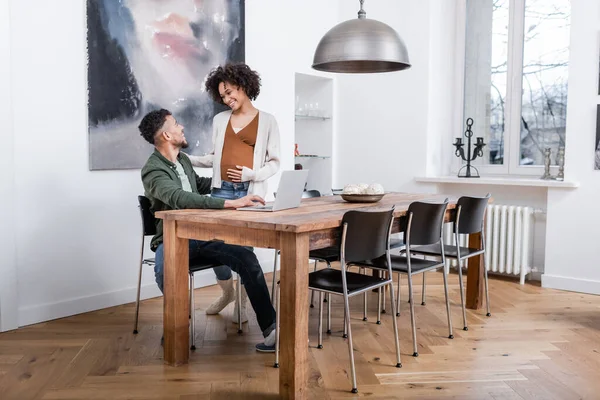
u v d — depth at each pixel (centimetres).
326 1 648
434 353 348
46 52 400
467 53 621
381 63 417
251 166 387
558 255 520
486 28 607
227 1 527
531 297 489
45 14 398
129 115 452
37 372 314
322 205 373
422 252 424
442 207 369
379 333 386
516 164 590
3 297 382
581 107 501
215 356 340
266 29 575
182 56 489
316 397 285
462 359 338
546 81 572
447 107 628
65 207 419
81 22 419
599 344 365
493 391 292
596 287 500
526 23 581
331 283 314
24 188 395
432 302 470
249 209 337
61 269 420
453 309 448
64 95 412
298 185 349
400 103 619
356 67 421
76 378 306
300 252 275
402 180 624
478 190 595
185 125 496
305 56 623
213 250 349
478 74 615
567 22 558
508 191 580
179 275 322
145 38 460
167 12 475
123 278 461
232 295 419
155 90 470
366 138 646
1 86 372
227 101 383
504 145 597
